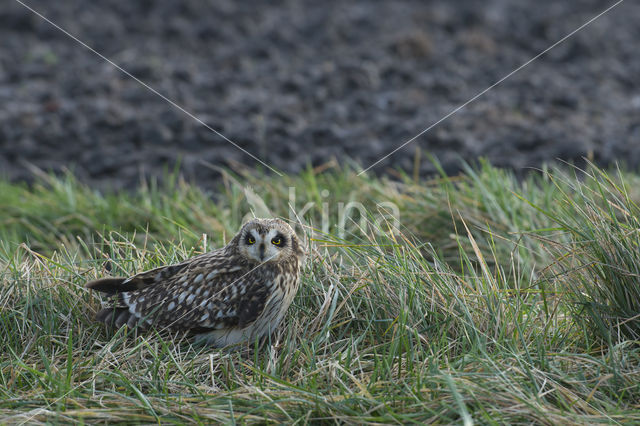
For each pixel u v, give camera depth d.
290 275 7.82
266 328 7.95
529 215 11.08
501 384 6.65
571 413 6.38
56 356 7.66
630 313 7.63
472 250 10.92
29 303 8.20
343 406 6.47
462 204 11.53
